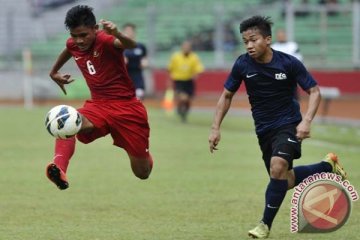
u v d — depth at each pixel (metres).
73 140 30.09
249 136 70.00
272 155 29.17
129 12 126.38
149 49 116.50
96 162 54.31
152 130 75.06
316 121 84.12
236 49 114.75
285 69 29.30
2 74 118.50
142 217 34.81
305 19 115.25
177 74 86.00
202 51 116.81
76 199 39.53
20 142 65.62
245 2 125.62
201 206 37.41
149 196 40.34
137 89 70.81
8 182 45.00
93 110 30.61
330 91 83.19
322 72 109.62
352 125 80.00
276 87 29.48
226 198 39.59
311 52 113.75
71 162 54.28
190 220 34.09
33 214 35.62
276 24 114.00
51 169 28.25
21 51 124.62
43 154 58.12
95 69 30.36
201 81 113.56
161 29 121.69
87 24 29.25
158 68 115.19
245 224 33.09
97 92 30.80
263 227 29.45
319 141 65.19
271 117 29.73
